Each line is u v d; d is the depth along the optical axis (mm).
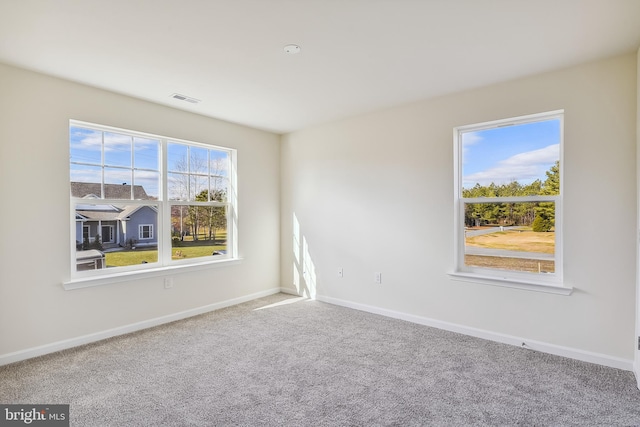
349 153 4223
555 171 2957
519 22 2105
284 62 2662
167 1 1866
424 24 2127
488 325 3203
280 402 2152
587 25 2139
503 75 2930
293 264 4887
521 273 3117
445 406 2105
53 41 2309
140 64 2680
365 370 2578
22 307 2764
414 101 3602
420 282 3643
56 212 2941
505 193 3209
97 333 3186
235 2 1881
